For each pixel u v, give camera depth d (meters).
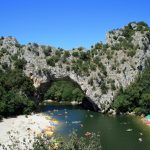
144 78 146.75
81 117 133.00
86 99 164.62
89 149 36.19
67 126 113.56
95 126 113.19
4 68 148.12
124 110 140.50
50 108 161.00
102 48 158.50
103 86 148.25
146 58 158.12
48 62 154.00
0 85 135.88
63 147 35.81
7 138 89.31
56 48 160.62
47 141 39.12
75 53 157.12
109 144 88.62
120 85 147.62
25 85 144.75
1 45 154.62
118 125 114.69
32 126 110.50
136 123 118.50
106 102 145.75
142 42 157.38
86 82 150.62
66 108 161.38
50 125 114.31
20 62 151.12
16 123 114.25
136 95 138.12
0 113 123.81
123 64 151.62
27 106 137.50
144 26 168.25
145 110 133.62
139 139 93.44
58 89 193.62
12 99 129.88
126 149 83.75
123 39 160.38
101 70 150.88
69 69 153.50
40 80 152.25
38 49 156.88
